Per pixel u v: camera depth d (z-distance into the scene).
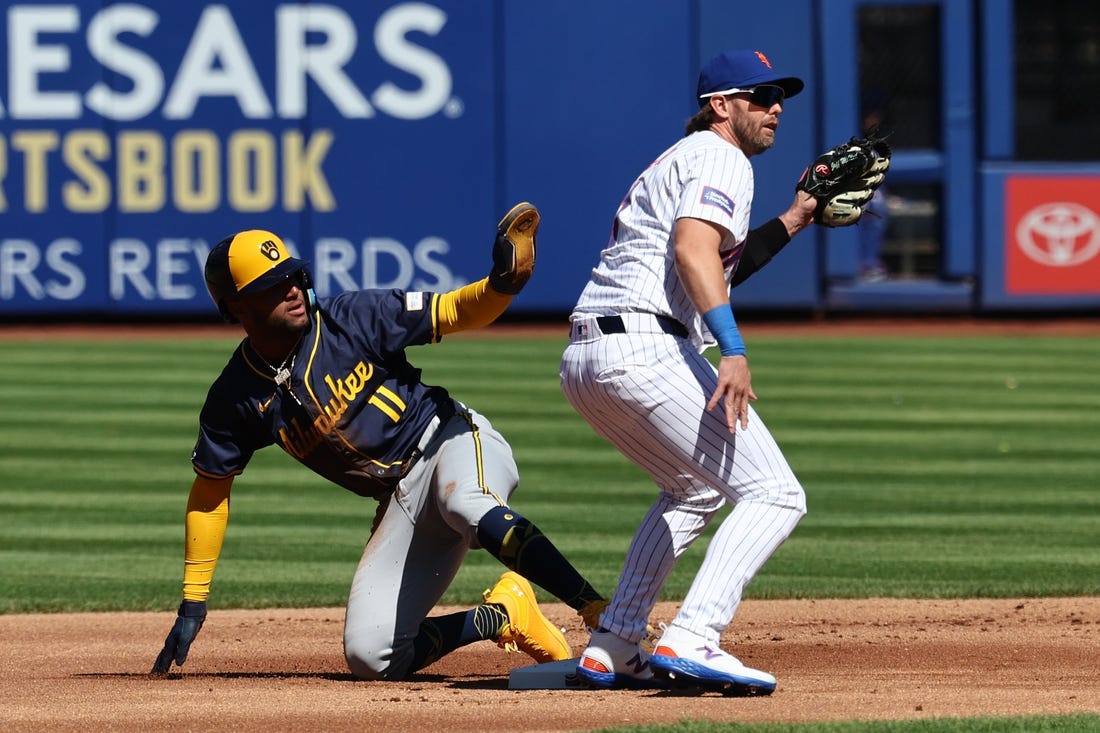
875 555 24.77
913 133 59.47
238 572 23.86
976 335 57.25
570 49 58.25
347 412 15.07
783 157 58.06
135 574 23.91
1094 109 59.38
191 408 41.62
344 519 28.58
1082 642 18.28
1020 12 59.09
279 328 14.74
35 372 48.25
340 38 58.41
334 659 18.11
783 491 14.05
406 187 58.84
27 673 17.03
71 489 31.39
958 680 15.85
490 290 14.73
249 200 58.72
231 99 58.47
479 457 15.45
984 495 30.28
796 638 18.72
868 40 59.00
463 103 58.59
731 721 13.21
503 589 16.39
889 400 42.81
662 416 14.02
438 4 58.28
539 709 14.11
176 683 15.94
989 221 59.50
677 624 14.07
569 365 14.49
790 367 49.19
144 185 58.50
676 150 14.30
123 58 58.25
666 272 14.06
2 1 57.94
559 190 58.72
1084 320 61.22
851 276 59.78
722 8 58.00
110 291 58.75
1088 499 29.84
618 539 26.09
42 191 58.44
